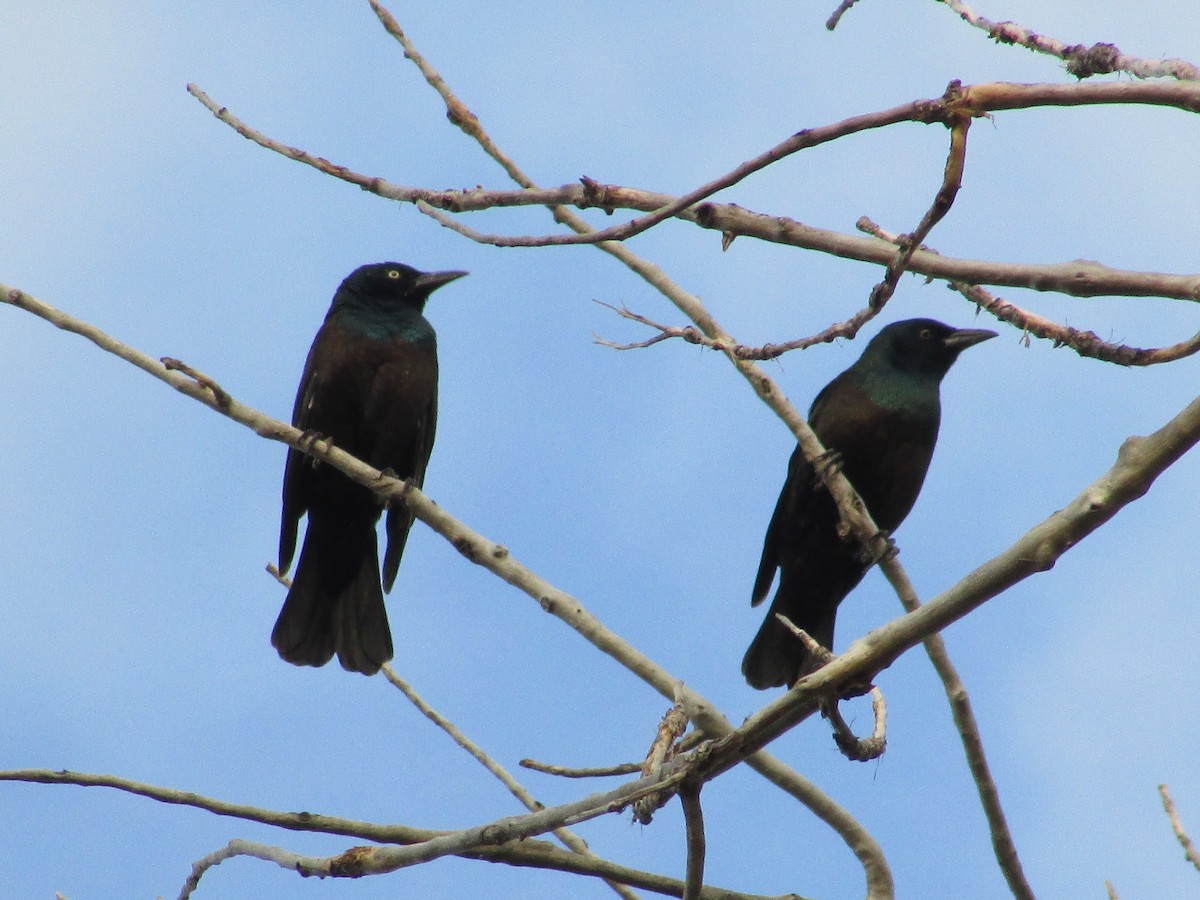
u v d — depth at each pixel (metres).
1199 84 6.93
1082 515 7.60
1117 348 8.47
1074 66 7.86
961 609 7.95
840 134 7.62
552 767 9.36
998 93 7.37
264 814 9.97
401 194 9.10
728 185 7.83
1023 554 7.72
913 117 7.50
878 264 8.16
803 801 9.79
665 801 9.15
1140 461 7.52
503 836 8.86
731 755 8.66
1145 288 7.59
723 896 9.92
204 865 9.95
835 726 8.77
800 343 8.45
